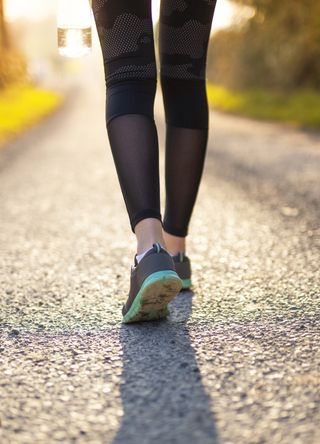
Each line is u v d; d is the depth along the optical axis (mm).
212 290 1715
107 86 1355
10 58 18625
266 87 16109
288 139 6766
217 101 16750
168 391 1082
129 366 1200
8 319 1526
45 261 2143
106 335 1379
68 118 11609
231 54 18656
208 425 956
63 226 2771
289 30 13883
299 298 1623
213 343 1310
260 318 1470
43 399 1067
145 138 1303
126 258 2164
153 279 1245
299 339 1321
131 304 1361
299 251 2178
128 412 1009
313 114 9930
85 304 1632
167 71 1491
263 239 2396
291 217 2811
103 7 1300
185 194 1580
